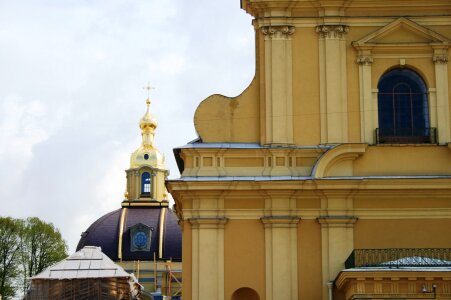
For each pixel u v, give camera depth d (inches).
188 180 1421.0
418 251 1370.6
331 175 1435.8
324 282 1406.3
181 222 1482.5
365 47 1478.8
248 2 1499.8
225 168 1446.9
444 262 1301.7
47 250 3289.9
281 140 1453.0
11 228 3250.5
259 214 1428.4
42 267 3250.5
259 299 1406.3
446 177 1419.8
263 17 1492.4
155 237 3932.1
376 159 1449.3
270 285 1407.5
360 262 1366.9
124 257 3895.2
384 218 1427.2
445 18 1493.6
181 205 1459.2
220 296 1406.3
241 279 1411.2
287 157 1449.3
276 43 1483.8
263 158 1451.8
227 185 1419.8
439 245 1421.0
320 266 1412.4
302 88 1471.5
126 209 4092.0
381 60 1483.8
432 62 1483.8
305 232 1424.7
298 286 1407.5
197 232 1423.5
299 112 1464.1
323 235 1419.8
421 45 1481.3
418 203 1430.9
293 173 1438.2
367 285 1284.4
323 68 1476.4
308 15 1491.1
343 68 1477.6
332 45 1481.3
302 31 1488.7
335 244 1416.1
